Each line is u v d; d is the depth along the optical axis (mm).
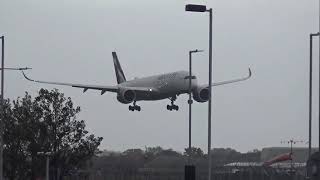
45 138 167625
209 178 133875
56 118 168875
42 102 170000
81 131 170875
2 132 165375
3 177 174000
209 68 133875
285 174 191125
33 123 167375
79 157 169875
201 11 132250
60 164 168875
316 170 72625
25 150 170000
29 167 169625
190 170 128875
